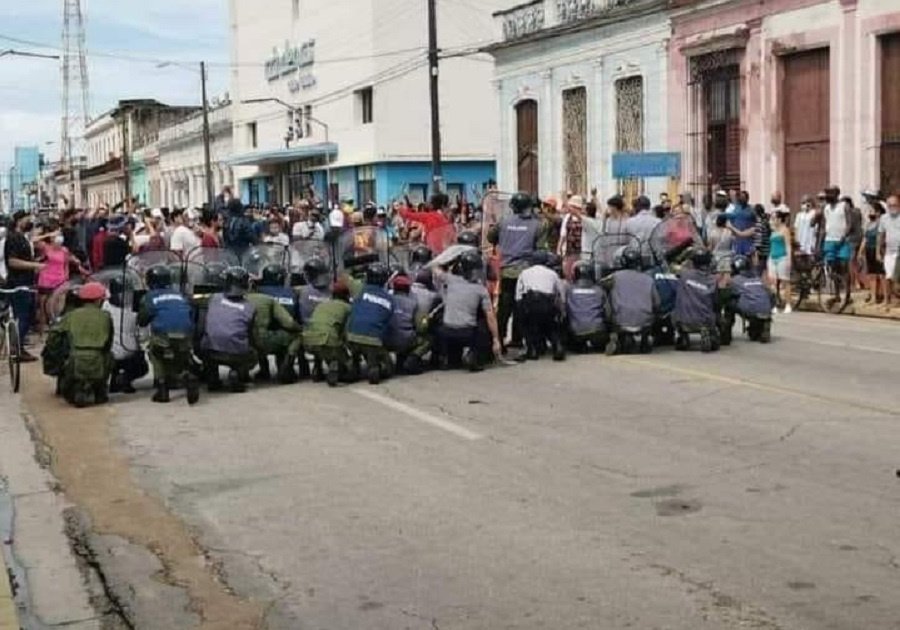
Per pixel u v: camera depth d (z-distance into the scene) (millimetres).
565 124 34781
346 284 14406
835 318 20828
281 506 8664
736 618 6035
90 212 28516
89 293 13398
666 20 29906
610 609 6246
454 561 7180
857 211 21766
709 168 29141
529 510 8219
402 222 23859
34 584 7227
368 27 49906
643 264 16484
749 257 18906
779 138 26656
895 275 20547
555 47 34750
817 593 6355
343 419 11938
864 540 7242
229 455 10469
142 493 9281
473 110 50344
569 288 15773
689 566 6871
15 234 17219
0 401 13812
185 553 7691
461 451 10203
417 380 14352
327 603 6609
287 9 59656
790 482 8719
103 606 6797
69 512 8812
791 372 13969
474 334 14781
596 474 9188
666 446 10086
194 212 29734
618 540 7438
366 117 51625
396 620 6281
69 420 12477
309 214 27906
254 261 16281
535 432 10891
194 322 13883
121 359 13891
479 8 50031
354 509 8461
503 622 6148
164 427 11891
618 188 31953
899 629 5832
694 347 16422
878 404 11719
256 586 6977
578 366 14945
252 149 66188
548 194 35500
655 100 30609
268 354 14406
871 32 23953
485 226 19141
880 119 24000
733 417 11250
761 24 26844
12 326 14609
